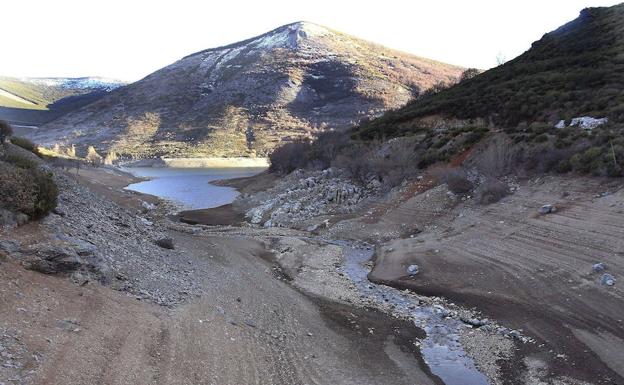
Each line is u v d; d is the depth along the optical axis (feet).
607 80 144.77
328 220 120.67
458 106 189.98
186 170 473.26
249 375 30.35
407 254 77.20
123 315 32.01
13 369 20.88
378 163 143.54
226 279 55.98
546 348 40.14
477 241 73.87
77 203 58.44
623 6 218.59
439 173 117.91
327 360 36.35
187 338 32.40
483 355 39.70
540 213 73.31
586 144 88.79
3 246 32.63
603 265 51.39
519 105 155.84
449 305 54.54
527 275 56.90
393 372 35.78
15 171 40.98
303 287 62.90
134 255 48.75
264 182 239.71
